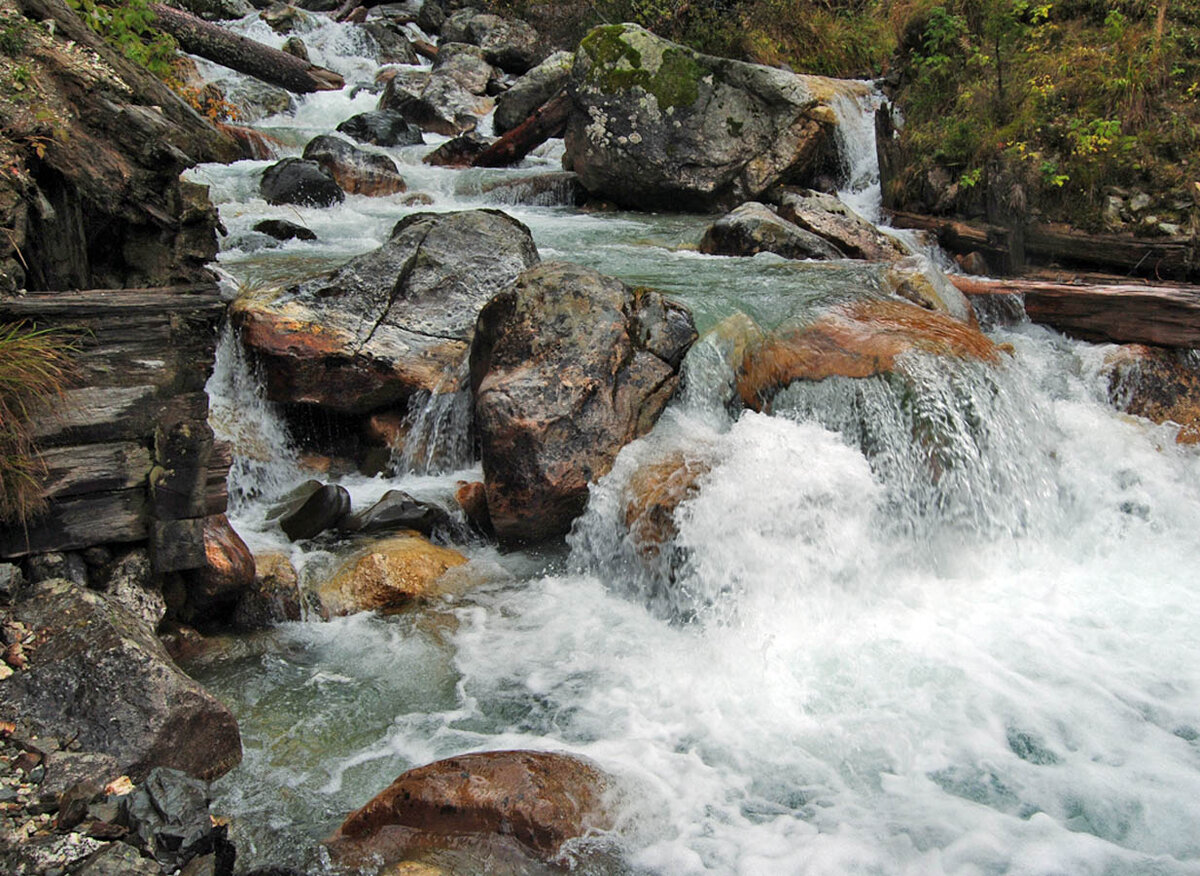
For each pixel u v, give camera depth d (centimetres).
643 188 1214
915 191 1105
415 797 351
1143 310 739
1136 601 532
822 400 621
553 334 591
